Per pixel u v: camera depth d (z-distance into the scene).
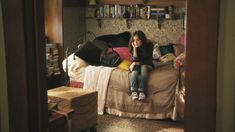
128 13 5.23
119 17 5.30
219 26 1.28
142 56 3.95
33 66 1.59
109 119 3.83
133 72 3.85
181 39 4.76
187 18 1.29
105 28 5.65
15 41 1.54
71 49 5.34
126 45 4.95
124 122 3.71
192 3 1.28
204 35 1.27
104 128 3.49
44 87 1.65
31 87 1.59
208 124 1.32
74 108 2.96
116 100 3.95
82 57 4.46
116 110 3.97
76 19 5.45
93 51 4.54
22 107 1.59
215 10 1.25
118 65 4.30
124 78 3.92
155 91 3.75
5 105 1.63
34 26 1.56
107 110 4.04
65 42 5.18
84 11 5.68
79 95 3.07
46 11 4.76
